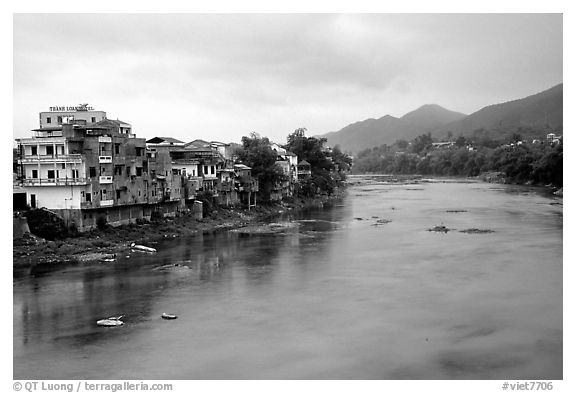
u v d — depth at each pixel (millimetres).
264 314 57938
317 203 179000
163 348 49438
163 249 92000
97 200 93312
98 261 81625
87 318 57219
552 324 53688
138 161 103688
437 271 74875
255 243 98562
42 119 121125
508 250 88250
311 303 61438
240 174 144500
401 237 104562
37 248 83125
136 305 61250
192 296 64500
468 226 117125
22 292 66062
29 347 49969
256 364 45844
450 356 46906
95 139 94000
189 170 126312
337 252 89688
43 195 90938
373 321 55312
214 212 126938
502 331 52188
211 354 48031
